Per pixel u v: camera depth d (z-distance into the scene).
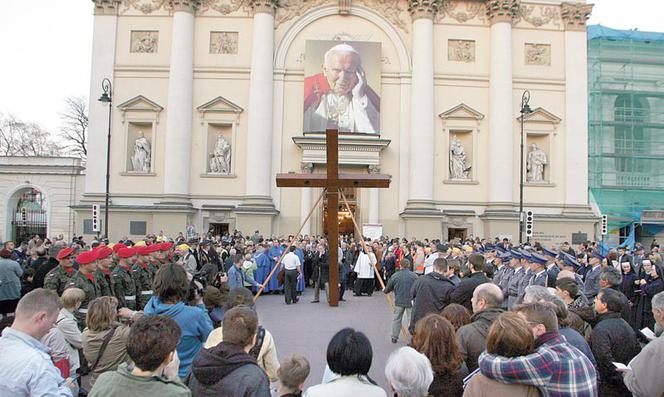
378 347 11.71
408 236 30.69
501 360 3.88
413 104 31.69
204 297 7.46
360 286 21.47
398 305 12.13
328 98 31.42
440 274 9.61
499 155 31.61
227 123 31.73
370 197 31.53
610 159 35.31
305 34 32.47
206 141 31.69
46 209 33.16
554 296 5.84
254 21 31.64
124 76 31.72
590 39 36.00
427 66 31.62
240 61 32.00
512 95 32.25
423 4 31.80
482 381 3.97
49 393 3.98
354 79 31.61
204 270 9.94
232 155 31.64
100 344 5.96
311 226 31.45
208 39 32.09
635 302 13.08
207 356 4.16
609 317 6.08
